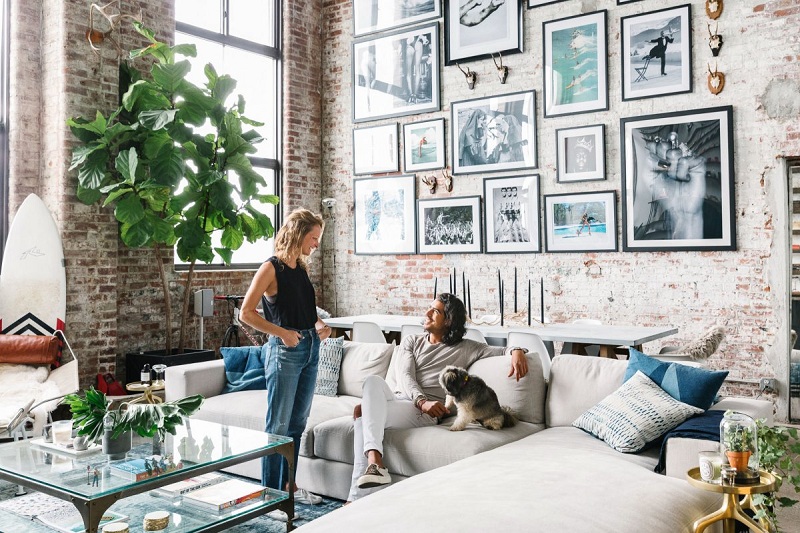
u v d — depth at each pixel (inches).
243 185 237.3
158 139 217.6
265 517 133.9
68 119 215.2
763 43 220.1
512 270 273.1
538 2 263.6
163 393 207.5
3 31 229.0
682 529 86.3
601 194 249.9
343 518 85.0
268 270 133.9
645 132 240.2
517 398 139.6
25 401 170.7
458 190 287.1
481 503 85.2
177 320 262.8
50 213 216.7
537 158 265.4
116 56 234.1
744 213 223.8
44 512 111.3
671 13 235.1
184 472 107.4
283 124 316.5
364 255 315.9
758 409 119.0
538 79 265.6
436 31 290.5
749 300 222.8
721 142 226.4
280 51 317.1
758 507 87.9
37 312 209.3
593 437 124.0
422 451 127.0
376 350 171.8
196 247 228.4
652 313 240.7
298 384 140.6
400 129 304.2
